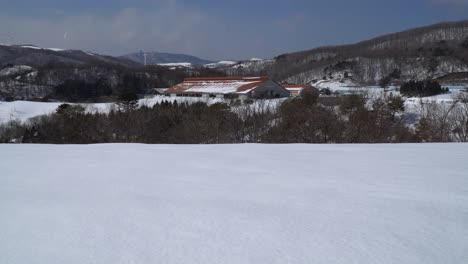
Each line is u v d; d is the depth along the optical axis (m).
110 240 2.16
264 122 13.31
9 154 5.79
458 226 2.38
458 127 11.59
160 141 14.12
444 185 3.43
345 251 2.01
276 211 2.70
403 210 2.71
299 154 5.44
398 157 5.06
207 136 13.22
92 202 2.95
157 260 1.90
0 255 1.97
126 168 4.48
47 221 2.48
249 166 4.52
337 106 13.42
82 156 5.50
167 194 3.20
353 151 5.69
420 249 2.04
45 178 3.92
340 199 3.00
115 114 16.73
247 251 2.01
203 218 2.54
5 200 3.02
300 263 1.87
